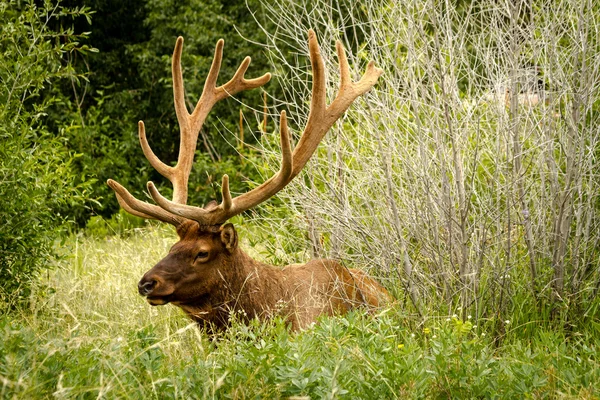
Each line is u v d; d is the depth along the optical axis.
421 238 9.69
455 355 6.96
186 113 10.02
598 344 8.60
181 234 8.79
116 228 18.83
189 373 6.66
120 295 10.84
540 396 6.59
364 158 10.15
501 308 9.46
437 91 10.40
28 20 10.29
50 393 6.25
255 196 8.81
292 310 9.03
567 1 10.09
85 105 26.20
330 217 10.41
